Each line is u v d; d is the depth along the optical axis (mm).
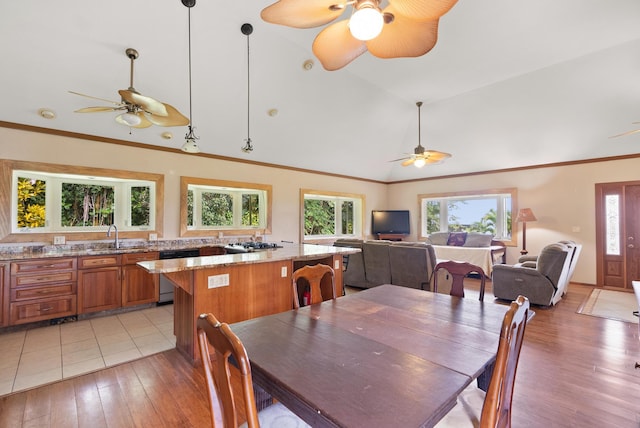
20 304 3266
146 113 2805
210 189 5520
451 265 2381
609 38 3416
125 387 2238
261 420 1243
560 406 2000
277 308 3062
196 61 3551
